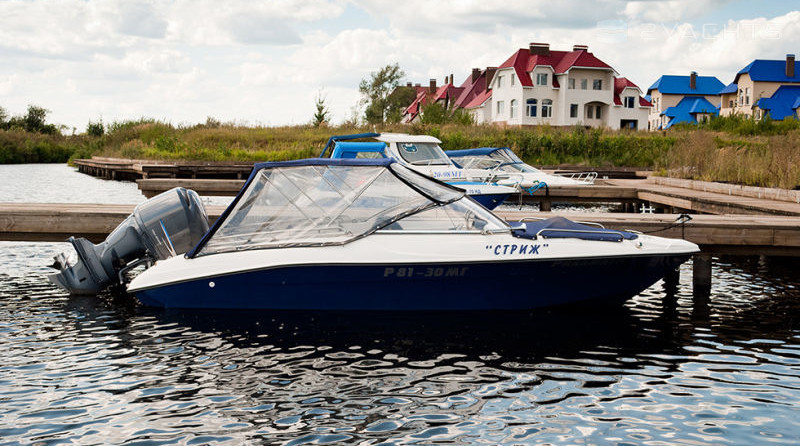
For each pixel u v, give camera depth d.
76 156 57.91
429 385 5.35
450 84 74.50
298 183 7.21
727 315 7.65
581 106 59.38
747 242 9.22
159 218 7.85
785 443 4.38
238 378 5.49
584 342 6.50
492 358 6.00
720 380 5.52
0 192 24.84
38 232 9.95
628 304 8.20
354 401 5.03
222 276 7.17
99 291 8.37
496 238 7.10
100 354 6.08
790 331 6.99
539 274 7.16
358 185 7.20
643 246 7.09
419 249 7.00
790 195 14.14
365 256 6.96
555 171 27.94
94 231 9.94
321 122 42.66
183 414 4.80
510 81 60.00
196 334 6.66
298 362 5.88
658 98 90.44
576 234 7.20
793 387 5.36
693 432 4.54
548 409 4.90
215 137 37.91
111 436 4.45
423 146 14.28
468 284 7.20
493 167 17.64
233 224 7.28
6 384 5.36
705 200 14.91
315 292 7.24
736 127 46.84
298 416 4.76
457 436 4.46
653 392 5.24
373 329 6.81
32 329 6.87
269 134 38.66
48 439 4.40
